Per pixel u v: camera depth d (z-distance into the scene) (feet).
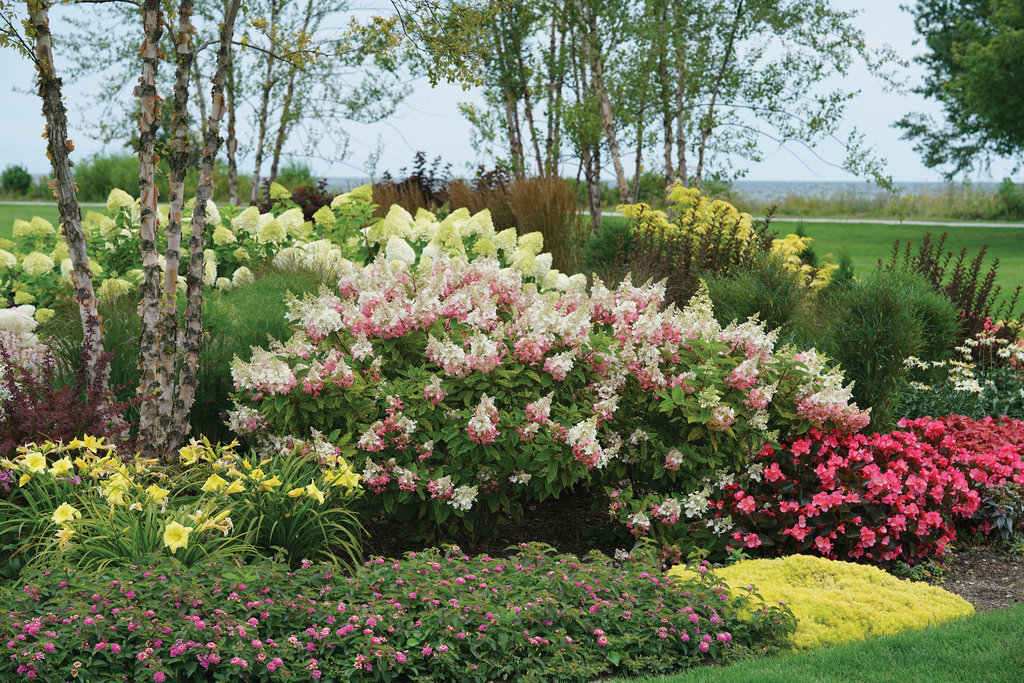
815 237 84.84
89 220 29.73
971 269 33.01
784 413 18.80
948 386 25.84
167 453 18.33
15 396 17.95
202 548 13.78
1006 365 28.76
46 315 26.55
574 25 51.03
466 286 19.13
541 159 53.06
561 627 13.28
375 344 18.63
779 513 18.26
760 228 38.22
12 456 17.06
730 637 13.44
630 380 19.21
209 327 22.43
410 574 13.94
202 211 18.86
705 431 18.24
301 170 96.48
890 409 22.88
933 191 119.65
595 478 19.52
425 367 18.52
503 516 19.67
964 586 17.58
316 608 12.90
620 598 14.17
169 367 18.48
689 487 18.31
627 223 38.81
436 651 12.29
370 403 17.40
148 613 11.80
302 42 23.48
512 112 54.03
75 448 16.79
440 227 29.25
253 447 18.84
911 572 17.99
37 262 28.66
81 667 10.99
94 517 14.69
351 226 32.86
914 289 27.61
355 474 16.21
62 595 12.32
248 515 15.44
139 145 18.42
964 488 18.81
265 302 24.23
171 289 18.53
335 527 16.24
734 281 28.99
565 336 18.17
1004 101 91.97
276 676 11.38
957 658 12.35
